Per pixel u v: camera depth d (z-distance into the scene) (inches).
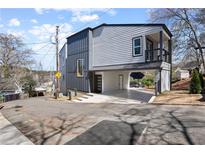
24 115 449.7
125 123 303.1
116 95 692.7
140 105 473.1
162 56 607.5
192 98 488.7
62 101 690.8
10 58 1401.3
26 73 1526.8
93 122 324.5
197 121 292.2
